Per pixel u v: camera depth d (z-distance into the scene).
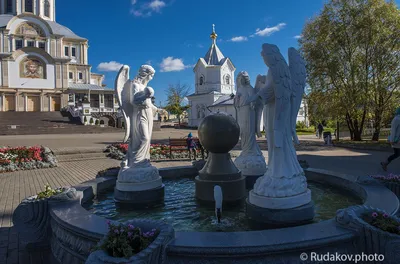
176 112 66.44
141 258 2.77
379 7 21.62
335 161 14.04
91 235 3.60
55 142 23.92
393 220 3.37
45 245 4.66
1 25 54.31
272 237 3.29
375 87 21.62
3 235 5.45
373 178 6.10
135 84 6.06
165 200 6.34
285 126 4.75
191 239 3.27
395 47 21.61
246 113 7.59
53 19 62.91
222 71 52.25
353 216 3.48
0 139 27.05
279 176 4.73
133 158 6.21
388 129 33.84
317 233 3.39
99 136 31.67
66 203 4.75
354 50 22.77
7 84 50.12
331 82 23.31
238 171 6.29
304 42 24.84
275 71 4.52
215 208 5.60
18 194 8.80
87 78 59.97
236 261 3.11
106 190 6.95
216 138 5.93
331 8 23.28
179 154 16.17
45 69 52.84
